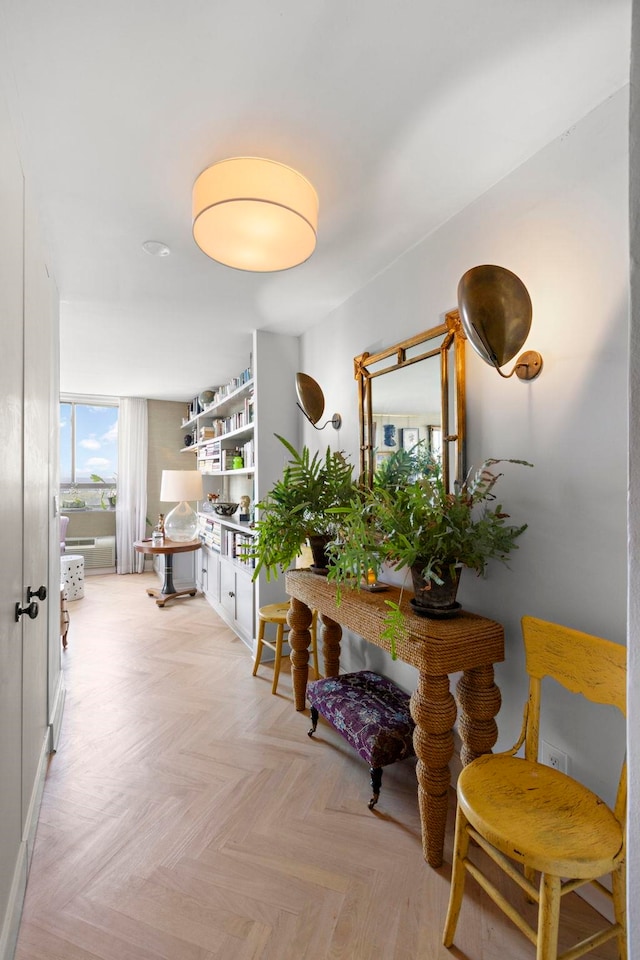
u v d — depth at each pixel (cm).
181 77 125
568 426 146
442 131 145
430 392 202
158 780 192
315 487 239
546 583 154
